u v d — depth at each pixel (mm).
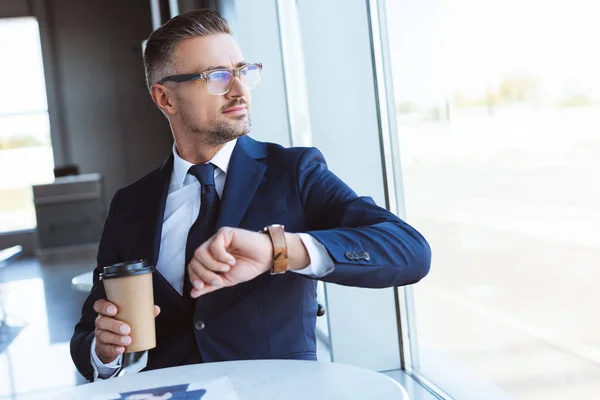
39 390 3668
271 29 4258
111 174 11977
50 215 9297
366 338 2926
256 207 1552
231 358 1476
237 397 1120
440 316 2643
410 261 1353
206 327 1490
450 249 2521
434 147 2553
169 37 1557
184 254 1575
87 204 9359
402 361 2941
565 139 1765
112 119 11930
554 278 1887
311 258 1278
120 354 1327
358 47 2861
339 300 2916
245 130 1557
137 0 11859
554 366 1930
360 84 2869
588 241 1722
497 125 2109
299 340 1504
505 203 2109
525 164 1975
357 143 2885
